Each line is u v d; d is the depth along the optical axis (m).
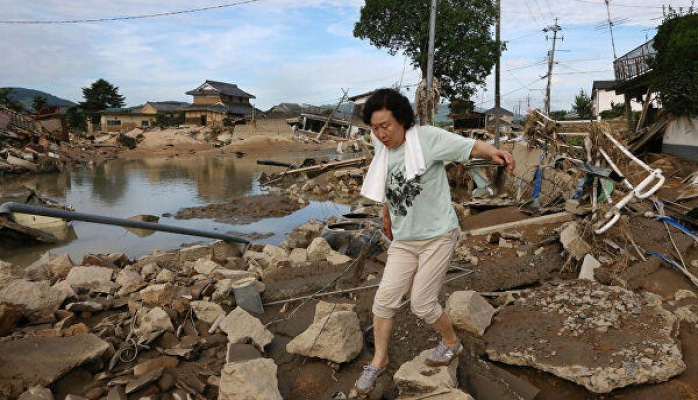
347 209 15.02
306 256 6.73
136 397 3.09
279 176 22.42
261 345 3.67
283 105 65.25
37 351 3.27
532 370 3.43
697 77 13.62
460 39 24.34
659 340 3.44
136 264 6.74
